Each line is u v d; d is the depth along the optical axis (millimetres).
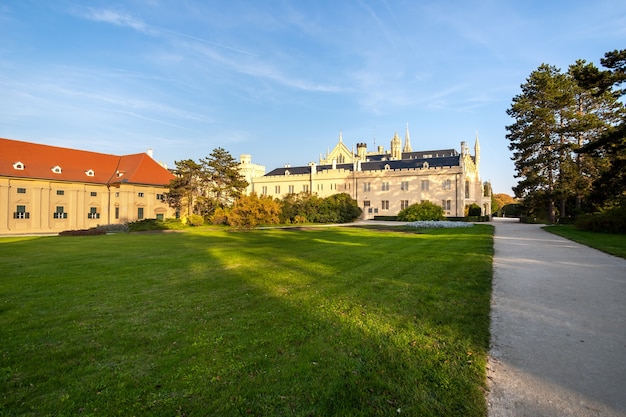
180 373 5172
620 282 10719
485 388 4746
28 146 57156
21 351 6016
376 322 7223
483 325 7008
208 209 56156
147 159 66750
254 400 4465
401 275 12008
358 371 5176
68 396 4598
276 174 95000
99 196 62094
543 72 48125
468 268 13117
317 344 6121
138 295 9680
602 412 4164
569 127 44250
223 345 6148
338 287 10336
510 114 51219
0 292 10094
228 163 58562
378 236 29109
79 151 63656
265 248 20859
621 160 25953
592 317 7504
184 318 7656
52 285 10992
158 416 4168
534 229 36031
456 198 69750
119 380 5020
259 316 7711
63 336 6668
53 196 56781
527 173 48719
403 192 75562
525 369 5250
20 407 4379
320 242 24281
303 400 4457
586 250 18188
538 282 10797
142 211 63281
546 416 4113
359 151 111312
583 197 44969
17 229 52625
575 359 5551
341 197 66562
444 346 6039
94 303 8922
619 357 5605
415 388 4723
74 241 27375
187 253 18844
